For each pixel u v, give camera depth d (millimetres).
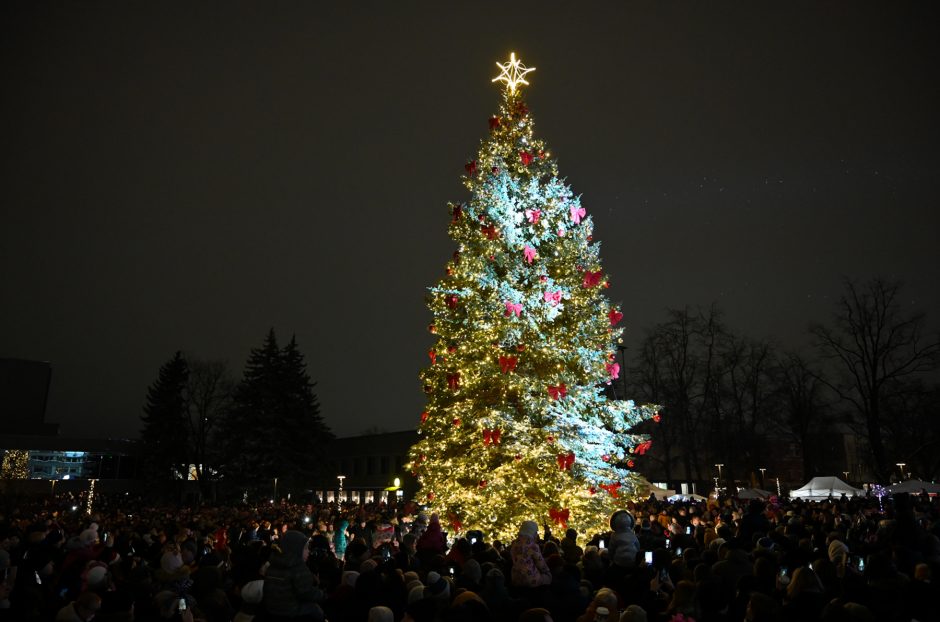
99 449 78688
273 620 7414
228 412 68375
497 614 7828
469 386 20594
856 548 11930
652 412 21094
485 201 21641
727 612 7395
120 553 13750
